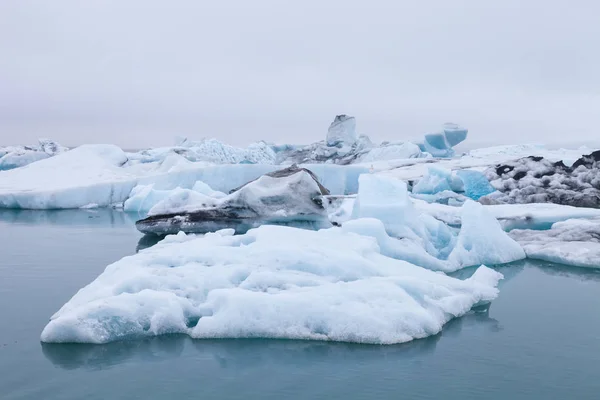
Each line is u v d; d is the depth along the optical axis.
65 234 14.81
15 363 5.42
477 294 7.59
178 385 4.95
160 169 27.62
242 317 6.06
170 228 13.66
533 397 4.73
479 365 5.41
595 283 8.99
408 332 6.05
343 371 5.24
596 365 5.43
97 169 27.02
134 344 5.89
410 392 4.81
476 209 10.93
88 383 4.98
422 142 41.06
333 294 6.29
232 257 7.36
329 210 15.76
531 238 12.23
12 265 10.38
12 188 23.59
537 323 6.77
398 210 10.67
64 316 5.98
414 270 7.67
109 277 7.13
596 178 18.52
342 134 43.34
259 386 4.93
